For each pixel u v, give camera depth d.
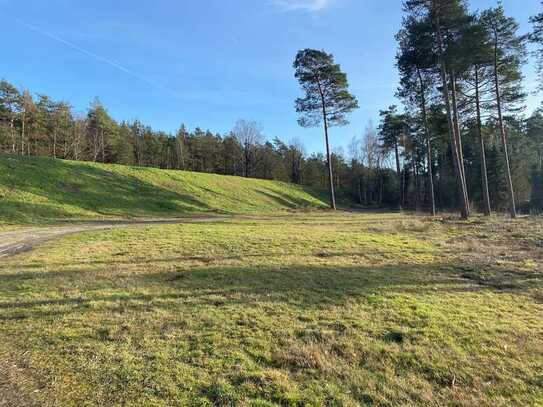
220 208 29.22
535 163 52.56
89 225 17.09
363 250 10.62
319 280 7.44
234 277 7.56
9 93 43.38
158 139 61.72
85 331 4.84
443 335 4.93
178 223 18.28
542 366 4.16
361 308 5.90
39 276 7.42
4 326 4.95
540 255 9.95
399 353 4.41
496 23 21.36
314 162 73.50
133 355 4.21
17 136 43.28
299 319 5.42
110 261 8.87
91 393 3.47
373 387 3.70
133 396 3.43
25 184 21.64
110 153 50.75
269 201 37.34
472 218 20.34
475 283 7.43
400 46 23.80
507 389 3.71
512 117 23.91
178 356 4.22
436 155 54.03
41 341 4.53
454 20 18.39
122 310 5.65
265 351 4.40
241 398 3.45
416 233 14.51
